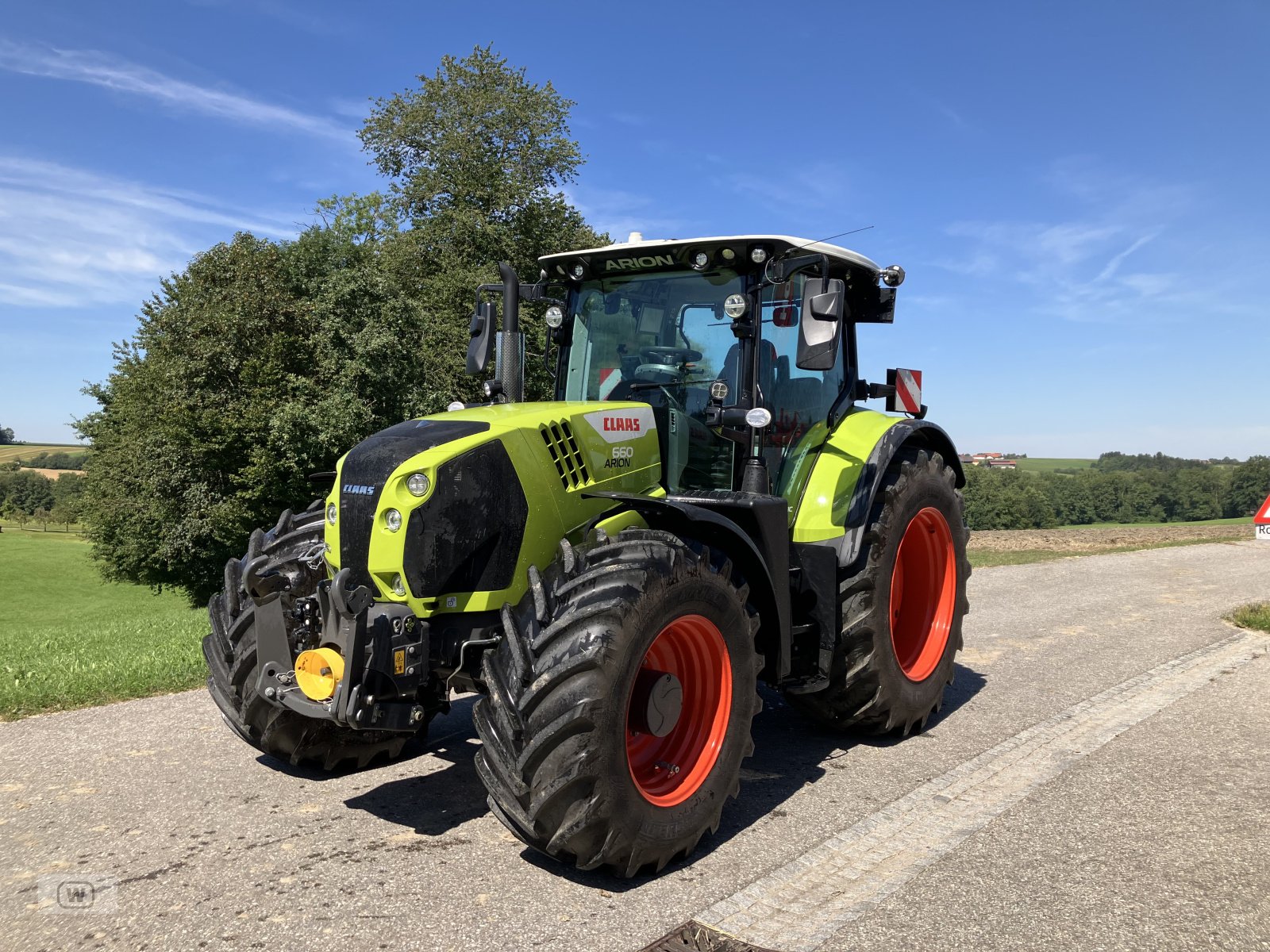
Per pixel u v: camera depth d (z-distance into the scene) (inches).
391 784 152.0
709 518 127.8
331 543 130.4
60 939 101.0
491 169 1179.9
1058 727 182.7
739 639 132.1
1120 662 238.4
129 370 1173.1
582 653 109.9
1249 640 265.0
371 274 920.3
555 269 174.7
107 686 203.3
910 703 174.9
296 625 133.6
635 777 124.0
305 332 935.0
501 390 169.0
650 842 115.0
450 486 121.9
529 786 110.6
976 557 521.7
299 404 852.6
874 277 195.8
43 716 186.7
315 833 131.0
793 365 173.0
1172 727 181.3
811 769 161.0
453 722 188.5
